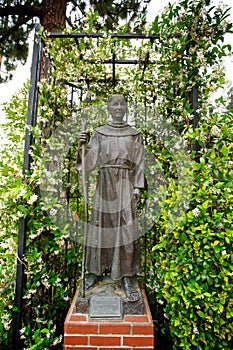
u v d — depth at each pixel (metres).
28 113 2.60
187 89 2.63
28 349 2.32
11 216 2.55
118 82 3.60
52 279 2.62
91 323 2.02
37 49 2.74
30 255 2.44
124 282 2.35
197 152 2.45
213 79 2.60
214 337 2.29
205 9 2.55
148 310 2.20
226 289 2.10
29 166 2.53
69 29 2.83
